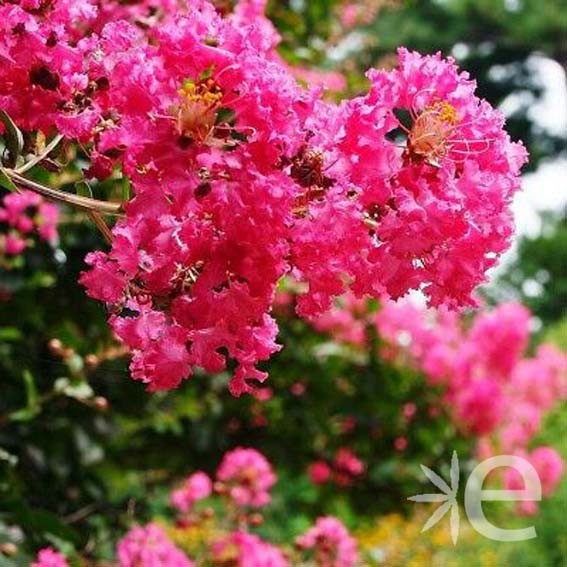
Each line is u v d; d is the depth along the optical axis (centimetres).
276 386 670
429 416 750
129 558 414
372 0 836
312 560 486
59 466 459
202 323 175
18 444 448
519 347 806
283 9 548
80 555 434
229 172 166
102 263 187
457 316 818
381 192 180
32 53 191
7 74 192
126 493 550
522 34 2231
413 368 771
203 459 635
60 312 446
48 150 199
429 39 2188
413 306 750
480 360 805
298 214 181
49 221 414
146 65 167
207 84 167
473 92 190
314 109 181
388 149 180
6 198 407
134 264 181
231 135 175
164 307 182
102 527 488
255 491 512
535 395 969
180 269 177
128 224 179
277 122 167
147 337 185
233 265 170
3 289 436
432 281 185
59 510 462
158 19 287
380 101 183
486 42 2283
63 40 196
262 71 167
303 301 190
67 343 425
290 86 173
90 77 194
